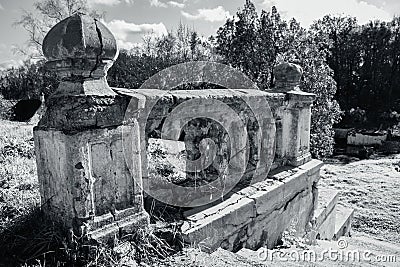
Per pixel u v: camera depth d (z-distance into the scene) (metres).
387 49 37.12
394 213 9.20
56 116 2.47
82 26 2.37
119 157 2.70
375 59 37.25
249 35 18.28
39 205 3.07
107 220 2.63
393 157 21.30
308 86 15.11
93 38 2.40
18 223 2.84
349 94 36.34
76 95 2.42
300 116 5.23
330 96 16.31
